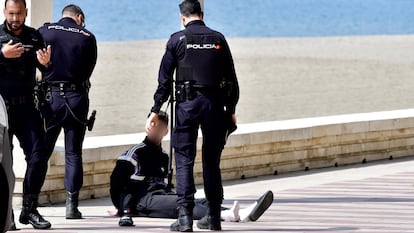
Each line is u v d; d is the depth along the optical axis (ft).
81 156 73.87
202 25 65.87
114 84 218.18
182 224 65.82
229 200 81.71
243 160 93.30
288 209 76.38
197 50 64.90
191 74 64.90
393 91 220.64
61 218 73.72
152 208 71.82
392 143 106.32
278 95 212.02
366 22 471.21
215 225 66.44
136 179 71.97
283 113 185.68
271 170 95.81
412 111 112.47
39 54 65.92
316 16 485.97
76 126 72.90
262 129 95.50
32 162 67.82
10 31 66.59
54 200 80.94
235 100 66.28
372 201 79.82
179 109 65.31
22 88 66.85
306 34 415.03
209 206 66.69
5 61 66.18
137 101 194.08
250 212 70.28
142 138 88.79
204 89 65.00
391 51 320.29
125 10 463.01
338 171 98.22
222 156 91.35
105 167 83.41
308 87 226.38
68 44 71.92
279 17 474.90
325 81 237.04
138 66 255.70
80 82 72.54
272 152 95.61
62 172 81.05
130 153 71.97
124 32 399.85
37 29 73.77
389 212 74.54
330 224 69.26
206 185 66.44
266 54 302.45
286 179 93.30
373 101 204.44
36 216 68.08
